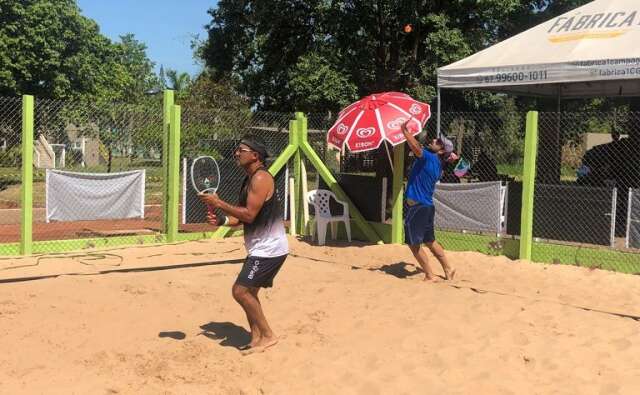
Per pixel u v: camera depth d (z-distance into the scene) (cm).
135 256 977
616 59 959
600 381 498
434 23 1830
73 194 1007
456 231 1030
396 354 554
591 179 1150
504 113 1989
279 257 536
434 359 542
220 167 1187
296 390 478
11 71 2320
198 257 979
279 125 1356
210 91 2561
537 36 1141
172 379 491
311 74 1873
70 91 2514
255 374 507
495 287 800
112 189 1046
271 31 2100
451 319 651
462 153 1439
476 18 1933
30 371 501
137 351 550
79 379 486
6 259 925
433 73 1864
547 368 526
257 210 520
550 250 932
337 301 719
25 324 615
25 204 959
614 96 1523
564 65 1008
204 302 714
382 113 962
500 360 542
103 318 644
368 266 929
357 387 486
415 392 478
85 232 1168
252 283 533
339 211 1154
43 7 2338
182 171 1202
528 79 1048
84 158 1455
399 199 1069
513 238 971
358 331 614
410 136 796
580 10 1159
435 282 809
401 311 679
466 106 2186
